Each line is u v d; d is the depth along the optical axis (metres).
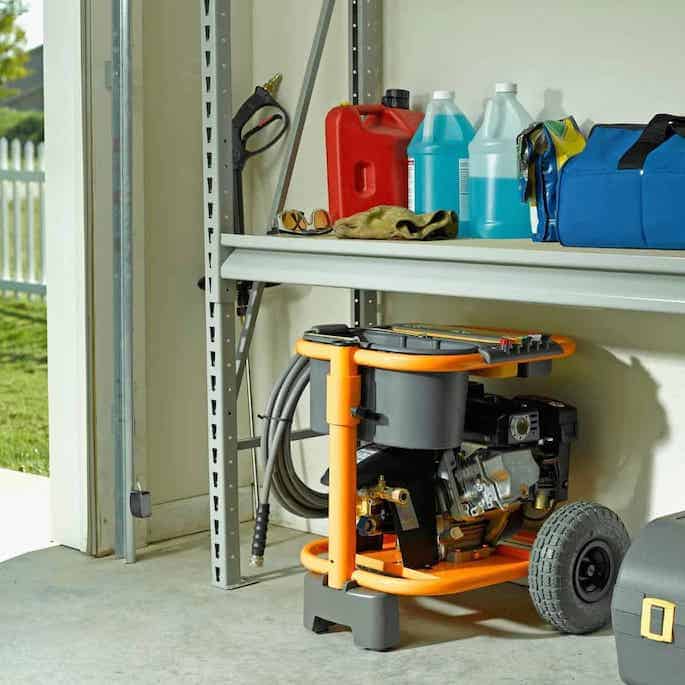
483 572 2.76
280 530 3.71
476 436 2.84
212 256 3.09
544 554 2.73
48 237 3.51
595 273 2.37
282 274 2.92
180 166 3.56
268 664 2.64
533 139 2.70
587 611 2.78
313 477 3.66
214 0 3.01
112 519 3.47
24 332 8.21
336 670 2.61
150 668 2.62
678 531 2.42
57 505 3.57
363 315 3.43
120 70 3.28
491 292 2.52
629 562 2.42
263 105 3.54
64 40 3.37
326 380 2.79
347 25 3.44
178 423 3.63
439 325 3.13
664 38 2.82
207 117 3.06
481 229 3.00
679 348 2.89
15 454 5.80
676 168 2.37
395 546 3.03
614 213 2.46
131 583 3.20
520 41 3.08
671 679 2.36
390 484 2.79
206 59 3.05
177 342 3.61
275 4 3.62
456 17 3.21
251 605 3.03
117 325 3.38
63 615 2.95
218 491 3.15
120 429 3.40
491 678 2.56
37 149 12.87
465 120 3.10
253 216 3.75
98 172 3.37
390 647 2.72
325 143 3.28
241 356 3.29
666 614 2.34
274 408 3.03
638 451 2.99
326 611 2.79
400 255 2.65
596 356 3.04
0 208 7.84
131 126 3.26
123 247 3.30
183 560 3.41
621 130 2.60
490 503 2.78
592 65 2.96
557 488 2.96
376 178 3.17
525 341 2.78
